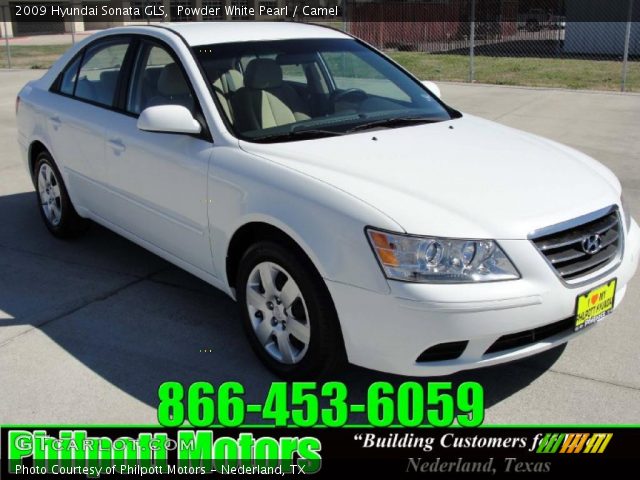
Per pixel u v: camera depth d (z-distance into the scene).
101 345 3.83
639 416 3.21
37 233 5.60
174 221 4.00
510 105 11.53
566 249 3.08
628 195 6.43
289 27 4.66
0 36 33.72
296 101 4.07
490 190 3.21
